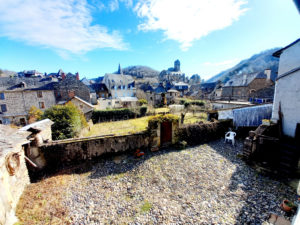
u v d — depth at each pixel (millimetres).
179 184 5215
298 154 5516
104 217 3926
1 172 3746
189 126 8781
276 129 6895
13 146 4086
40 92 22828
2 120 20734
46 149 6410
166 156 7375
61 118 10086
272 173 5422
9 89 20781
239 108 10461
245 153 6598
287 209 3736
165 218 3830
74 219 3855
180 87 47625
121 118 20312
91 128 14820
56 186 5277
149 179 5574
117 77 42688
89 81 48219
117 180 5605
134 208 4219
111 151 7531
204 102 22688
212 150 7996
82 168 6555
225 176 5594
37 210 4125
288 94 6691
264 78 24484
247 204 4172
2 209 3504
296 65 6312
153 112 22000
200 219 3750
